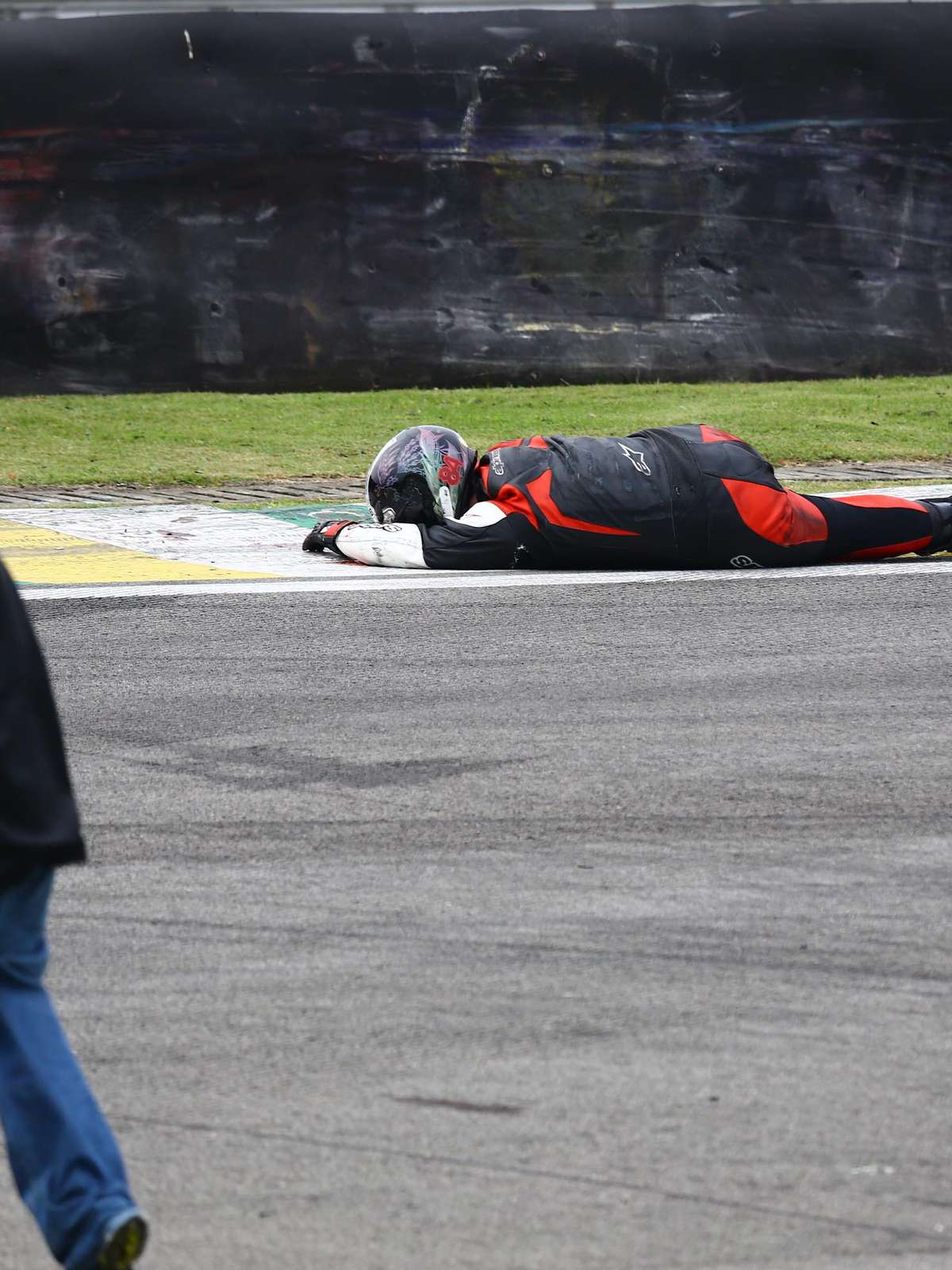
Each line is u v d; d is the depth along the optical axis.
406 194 65.12
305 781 21.28
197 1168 12.32
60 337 63.59
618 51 65.81
